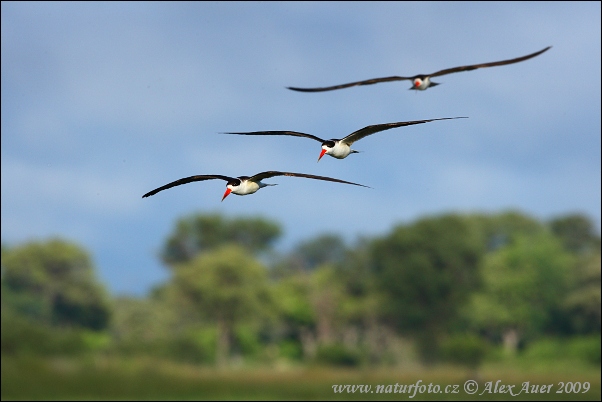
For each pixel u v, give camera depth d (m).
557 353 54.16
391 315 60.88
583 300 57.75
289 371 47.94
